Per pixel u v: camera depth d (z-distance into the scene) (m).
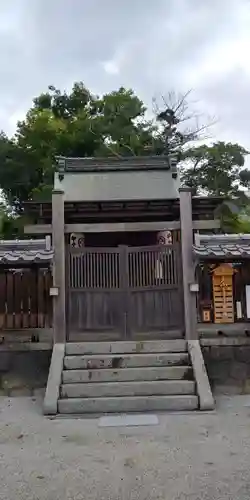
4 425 6.70
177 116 26.55
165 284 9.19
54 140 25.50
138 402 7.42
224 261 9.26
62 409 7.37
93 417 7.12
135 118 26.62
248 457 5.05
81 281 9.20
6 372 9.02
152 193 11.32
